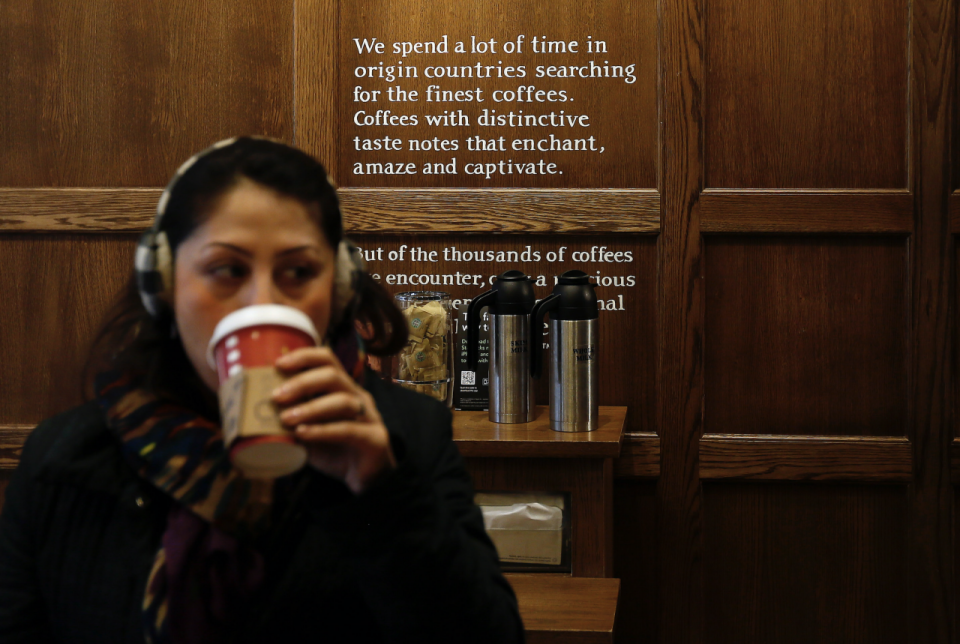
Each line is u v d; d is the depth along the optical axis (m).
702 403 2.08
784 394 2.08
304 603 0.77
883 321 2.05
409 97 2.13
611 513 1.97
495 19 2.10
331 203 0.74
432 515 0.67
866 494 2.07
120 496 0.77
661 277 2.08
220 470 0.75
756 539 2.10
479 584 0.71
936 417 2.02
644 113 2.08
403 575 0.66
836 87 2.03
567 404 1.84
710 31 2.04
